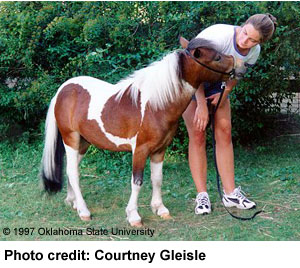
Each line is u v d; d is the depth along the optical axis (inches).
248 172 212.1
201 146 167.6
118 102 150.6
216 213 165.0
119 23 211.0
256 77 220.7
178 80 140.8
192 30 212.7
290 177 201.0
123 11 215.3
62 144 169.6
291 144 256.8
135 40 218.5
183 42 148.2
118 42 212.2
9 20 227.5
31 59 227.6
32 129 257.4
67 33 227.0
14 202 177.0
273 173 206.5
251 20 142.0
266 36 141.9
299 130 280.8
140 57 209.3
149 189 191.2
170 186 195.8
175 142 231.1
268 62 212.1
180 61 141.2
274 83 227.5
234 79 155.1
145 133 144.7
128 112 147.6
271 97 255.3
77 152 163.6
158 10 213.9
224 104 164.6
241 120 237.0
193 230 150.2
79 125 157.8
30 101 230.8
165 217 159.5
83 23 221.8
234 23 208.5
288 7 201.8
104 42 217.3
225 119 166.1
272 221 156.6
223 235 145.0
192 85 142.7
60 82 233.8
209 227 152.9
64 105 161.2
